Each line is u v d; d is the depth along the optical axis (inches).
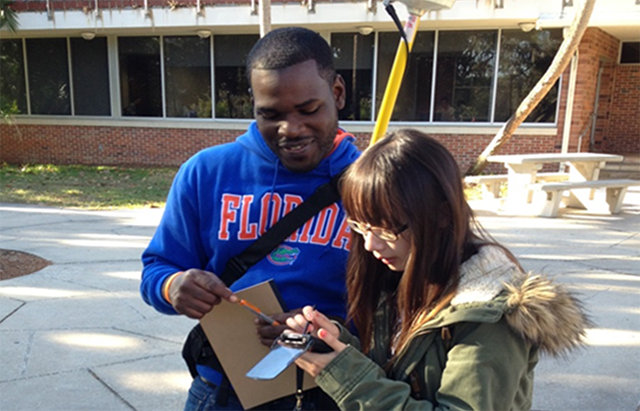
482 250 45.3
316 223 53.2
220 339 51.3
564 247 228.7
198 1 468.8
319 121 49.3
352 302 51.9
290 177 53.6
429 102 471.8
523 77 450.3
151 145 537.3
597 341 137.3
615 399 111.8
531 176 308.3
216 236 53.6
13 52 550.3
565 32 418.6
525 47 445.4
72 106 550.3
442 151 43.8
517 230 260.2
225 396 53.4
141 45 525.3
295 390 52.4
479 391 41.2
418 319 45.1
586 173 318.3
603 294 170.7
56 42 540.7
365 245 47.7
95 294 172.4
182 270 54.8
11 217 301.1
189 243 54.9
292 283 52.9
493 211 307.1
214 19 470.6
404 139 44.2
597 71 460.4
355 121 488.1
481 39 453.4
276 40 48.3
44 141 560.4
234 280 53.5
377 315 52.1
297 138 49.1
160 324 149.3
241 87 514.9
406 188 41.9
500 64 452.8
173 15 477.4
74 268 200.4
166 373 122.1
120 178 464.8
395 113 479.5
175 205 55.1
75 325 147.9
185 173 55.8
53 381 117.8
